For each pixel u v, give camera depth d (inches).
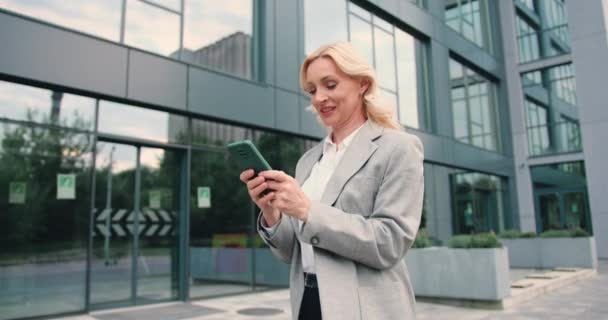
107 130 259.8
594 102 584.7
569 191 612.1
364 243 42.4
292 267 55.0
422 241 291.4
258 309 255.8
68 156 245.1
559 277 343.3
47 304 230.2
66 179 243.4
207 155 305.3
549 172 634.2
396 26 484.4
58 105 243.4
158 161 287.1
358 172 48.6
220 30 322.7
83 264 244.2
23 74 222.5
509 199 634.8
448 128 515.2
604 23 587.5
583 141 588.7
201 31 310.8
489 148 614.9
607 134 571.2
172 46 292.7
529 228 630.5
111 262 260.1
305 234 42.8
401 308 46.1
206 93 297.4
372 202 47.5
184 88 286.5
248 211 327.9
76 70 240.8
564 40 634.8
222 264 305.7
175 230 290.0
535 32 665.6
